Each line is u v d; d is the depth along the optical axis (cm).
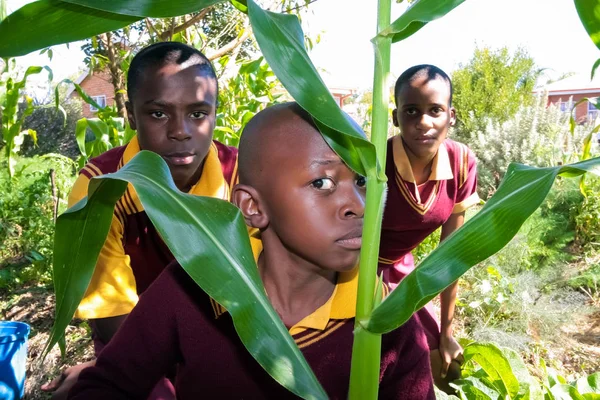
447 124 221
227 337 111
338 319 109
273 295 110
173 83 159
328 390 110
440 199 239
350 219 91
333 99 79
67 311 88
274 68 79
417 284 78
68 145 1382
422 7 79
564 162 779
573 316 410
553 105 910
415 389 111
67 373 180
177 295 113
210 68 171
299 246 94
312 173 90
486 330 378
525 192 80
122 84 345
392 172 230
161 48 165
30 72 303
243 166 102
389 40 82
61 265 88
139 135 169
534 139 849
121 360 114
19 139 333
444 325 265
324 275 108
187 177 171
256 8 81
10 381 253
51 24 88
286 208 92
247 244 88
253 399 114
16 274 485
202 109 165
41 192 598
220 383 114
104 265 167
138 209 173
